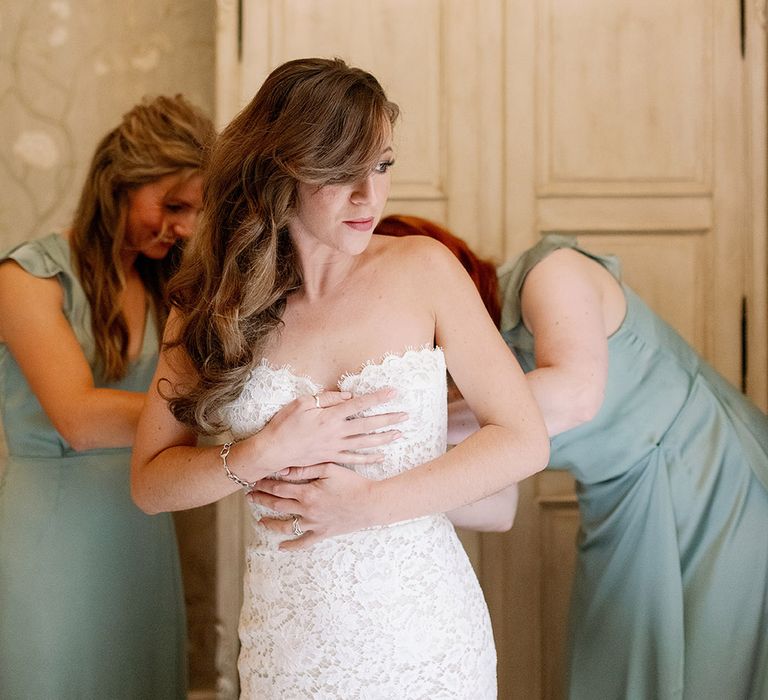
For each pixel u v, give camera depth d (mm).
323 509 1550
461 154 2861
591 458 2145
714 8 2889
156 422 1714
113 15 3217
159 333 2385
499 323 2047
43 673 2191
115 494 2285
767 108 2887
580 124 2879
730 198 2896
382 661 1555
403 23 2857
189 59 3230
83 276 2281
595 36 2877
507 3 2855
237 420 1638
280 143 1489
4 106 3205
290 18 2838
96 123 3227
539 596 2840
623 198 2889
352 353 1610
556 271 2021
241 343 1585
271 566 1641
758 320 2891
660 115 2891
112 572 2270
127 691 2297
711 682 2043
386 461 1596
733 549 2059
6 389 2299
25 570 2209
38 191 3227
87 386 2133
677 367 2154
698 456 2102
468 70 2857
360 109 1481
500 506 2088
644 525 2092
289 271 1629
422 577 1580
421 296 1633
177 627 2479
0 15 3195
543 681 2846
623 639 2105
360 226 1540
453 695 1577
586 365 1939
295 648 1593
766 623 2045
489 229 2869
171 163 2209
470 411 2002
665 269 2904
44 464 2266
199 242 1658
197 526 3244
